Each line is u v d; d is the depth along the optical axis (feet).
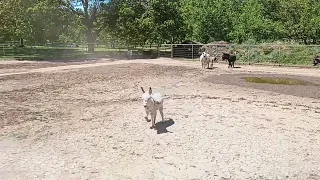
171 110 41.09
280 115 39.01
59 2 149.38
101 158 25.71
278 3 179.42
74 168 23.85
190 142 29.14
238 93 54.13
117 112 40.70
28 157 26.08
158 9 150.71
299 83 67.82
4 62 117.50
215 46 128.06
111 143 29.17
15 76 78.23
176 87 60.90
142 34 150.82
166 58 141.90
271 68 100.32
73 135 31.65
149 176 22.44
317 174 22.71
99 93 54.75
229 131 32.30
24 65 108.06
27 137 31.19
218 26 163.32
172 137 30.58
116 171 23.29
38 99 49.70
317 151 27.02
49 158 25.82
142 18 149.79
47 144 29.14
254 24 157.58
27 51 152.35
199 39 162.91
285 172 23.00
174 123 35.19
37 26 140.56
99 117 38.40
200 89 58.39
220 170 23.31
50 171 23.38
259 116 38.34
